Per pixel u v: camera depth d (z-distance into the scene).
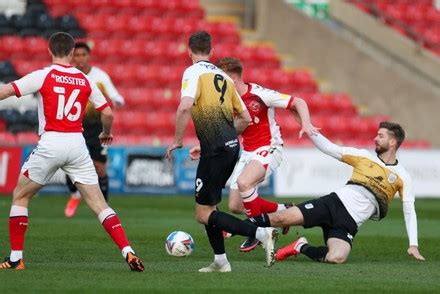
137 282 21.89
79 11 72.06
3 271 23.39
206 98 23.20
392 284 22.48
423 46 75.06
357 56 69.31
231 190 29.92
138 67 67.31
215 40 72.19
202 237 32.91
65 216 40.38
